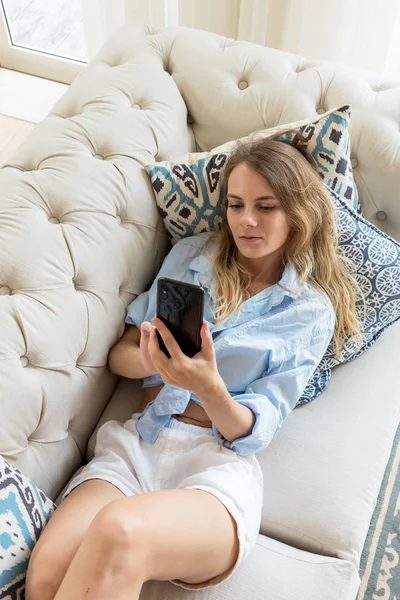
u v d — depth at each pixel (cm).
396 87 144
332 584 101
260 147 123
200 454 113
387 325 134
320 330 121
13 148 232
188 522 95
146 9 214
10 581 91
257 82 143
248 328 122
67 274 112
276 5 203
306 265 125
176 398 116
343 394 128
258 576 102
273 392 116
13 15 254
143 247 129
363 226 132
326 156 131
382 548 146
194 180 131
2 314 103
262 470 118
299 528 111
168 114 137
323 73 143
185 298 93
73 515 101
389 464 161
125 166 127
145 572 90
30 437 107
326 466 117
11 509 94
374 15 193
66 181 120
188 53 145
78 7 254
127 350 121
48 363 106
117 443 117
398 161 135
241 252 123
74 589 87
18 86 260
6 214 113
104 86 135
